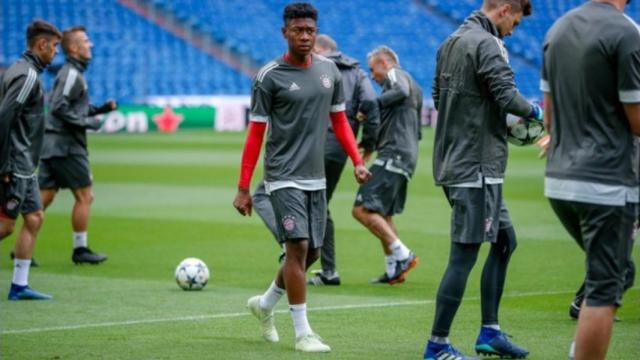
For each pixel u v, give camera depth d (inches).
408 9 2340.1
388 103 612.1
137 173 1347.2
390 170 614.9
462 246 401.7
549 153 345.1
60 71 689.0
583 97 332.5
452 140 402.6
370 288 599.5
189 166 1435.8
